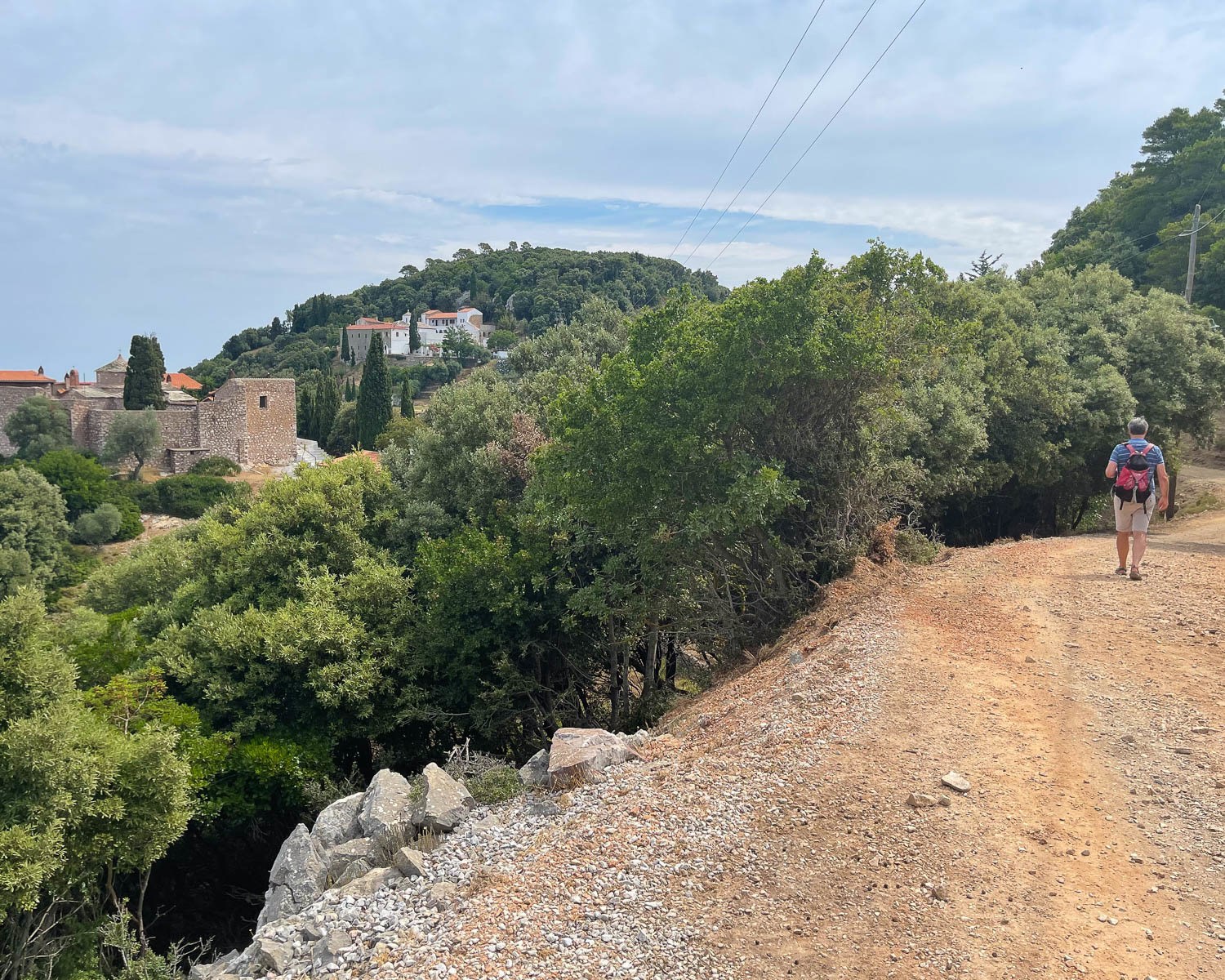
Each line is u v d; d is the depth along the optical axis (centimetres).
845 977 459
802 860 575
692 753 823
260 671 1944
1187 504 2828
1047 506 2912
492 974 504
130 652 2270
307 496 2345
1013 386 2391
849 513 1452
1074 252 5897
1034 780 632
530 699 2053
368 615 2061
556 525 1781
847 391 1449
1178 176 5641
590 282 17450
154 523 6288
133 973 1283
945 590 1176
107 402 7706
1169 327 2716
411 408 7975
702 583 1559
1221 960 430
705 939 512
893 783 652
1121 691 766
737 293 1493
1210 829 543
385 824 868
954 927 484
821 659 976
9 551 4709
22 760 1226
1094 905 487
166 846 1462
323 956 596
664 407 1482
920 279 1655
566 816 734
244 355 17212
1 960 1269
